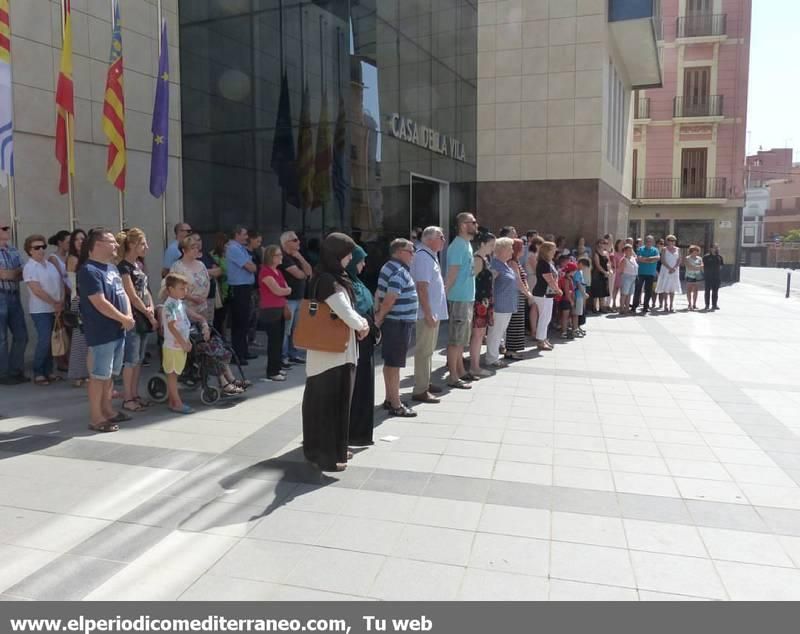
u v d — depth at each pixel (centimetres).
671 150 3344
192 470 496
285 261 902
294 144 1166
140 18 1078
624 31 1683
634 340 1176
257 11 1163
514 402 713
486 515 424
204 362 688
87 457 522
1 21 729
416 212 1407
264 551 375
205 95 1189
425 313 682
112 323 584
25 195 884
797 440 587
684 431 612
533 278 1077
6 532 395
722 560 368
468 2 1591
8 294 777
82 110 973
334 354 480
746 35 3206
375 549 378
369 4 1172
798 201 7544
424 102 1391
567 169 1616
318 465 489
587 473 501
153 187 975
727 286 2933
